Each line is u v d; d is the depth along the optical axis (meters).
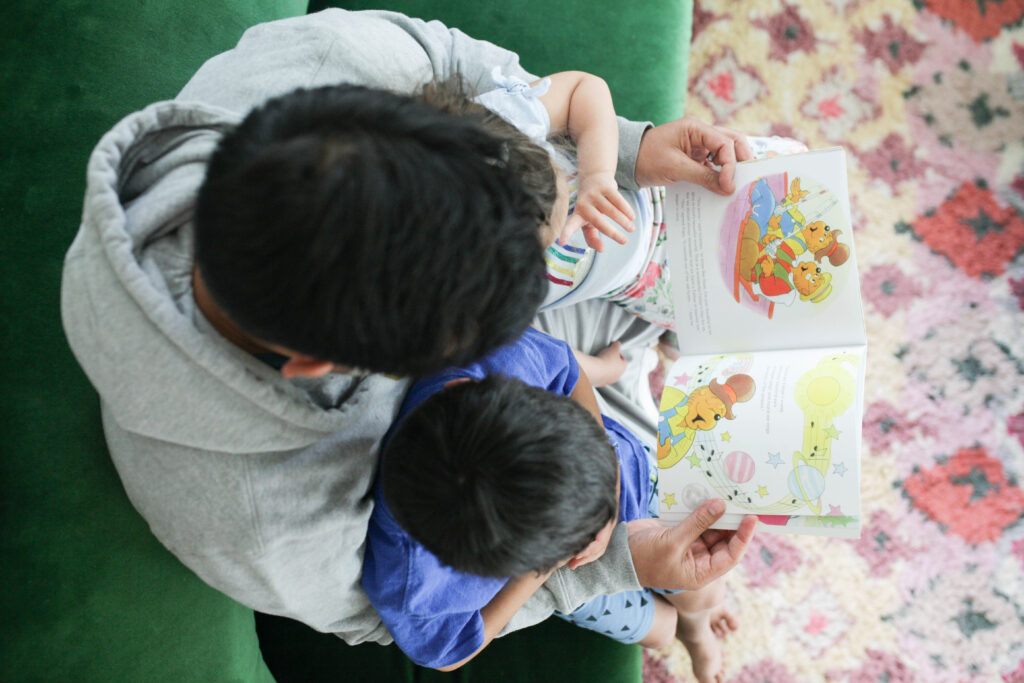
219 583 0.63
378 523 0.69
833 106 1.39
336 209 0.38
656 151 0.87
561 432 0.58
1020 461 1.25
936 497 1.26
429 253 0.40
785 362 0.80
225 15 0.79
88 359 0.51
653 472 0.97
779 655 1.23
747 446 0.76
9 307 0.63
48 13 0.69
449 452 0.56
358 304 0.40
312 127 0.41
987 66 1.38
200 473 0.56
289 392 0.54
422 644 0.72
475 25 1.00
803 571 1.25
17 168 0.66
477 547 0.56
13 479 0.61
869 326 1.32
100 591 0.62
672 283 0.86
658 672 1.24
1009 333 1.29
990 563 1.23
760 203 0.83
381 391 0.65
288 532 0.59
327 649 0.90
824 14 1.41
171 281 0.51
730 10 1.42
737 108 1.40
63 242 0.66
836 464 0.72
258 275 0.40
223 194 0.40
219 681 0.69
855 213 1.35
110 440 0.61
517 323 0.47
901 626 1.22
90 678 0.61
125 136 0.52
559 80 0.85
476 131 0.44
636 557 0.79
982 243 1.33
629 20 1.03
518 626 0.79
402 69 0.69
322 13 0.71
